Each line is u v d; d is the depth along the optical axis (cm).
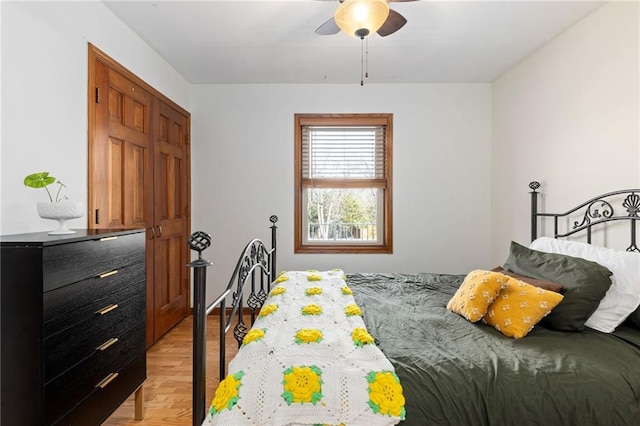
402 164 361
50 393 122
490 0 210
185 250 343
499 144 343
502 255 338
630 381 113
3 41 147
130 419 184
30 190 161
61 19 180
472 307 160
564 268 167
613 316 152
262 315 158
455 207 363
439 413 105
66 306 130
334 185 365
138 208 258
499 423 105
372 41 265
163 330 296
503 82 334
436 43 267
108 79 220
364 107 359
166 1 211
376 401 103
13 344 120
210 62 303
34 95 163
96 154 209
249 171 361
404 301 196
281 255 363
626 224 197
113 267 159
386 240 366
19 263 120
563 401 108
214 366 242
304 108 359
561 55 251
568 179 245
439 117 360
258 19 232
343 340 128
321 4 215
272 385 106
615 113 205
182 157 338
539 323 159
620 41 200
